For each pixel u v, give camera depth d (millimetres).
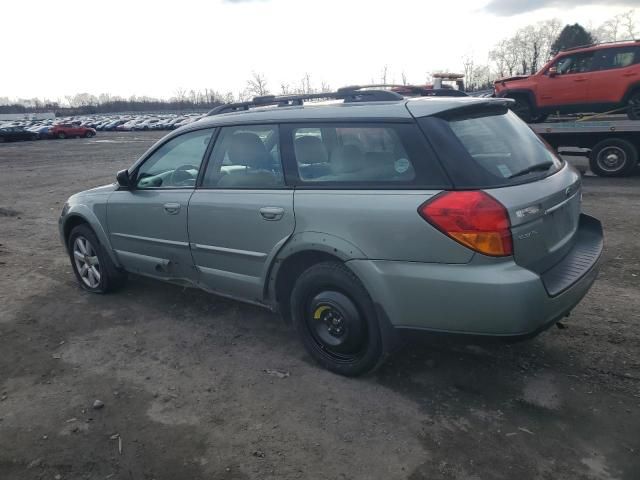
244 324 4391
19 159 24500
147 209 4398
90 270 5211
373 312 3195
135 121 64375
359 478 2578
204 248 4035
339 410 3125
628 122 10242
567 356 3594
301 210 3359
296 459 2729
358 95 3719
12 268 6254
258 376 3557
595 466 2586
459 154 2932
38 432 3045
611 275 5086
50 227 8672
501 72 65312
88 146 33094
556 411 3020
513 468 2598
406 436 2863
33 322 4617
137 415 3176
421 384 3352
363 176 3209
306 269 3570
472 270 2799
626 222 7023
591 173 11594
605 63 11516
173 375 3623
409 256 2963
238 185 3809
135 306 4879
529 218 2877
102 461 2783
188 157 4223
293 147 3533
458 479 2541
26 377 3676
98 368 3766
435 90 4398
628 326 3977
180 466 2721
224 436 2939
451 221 2805
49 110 127312
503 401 3135
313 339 3602
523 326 2797
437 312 2934
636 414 2953
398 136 3111
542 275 3023
